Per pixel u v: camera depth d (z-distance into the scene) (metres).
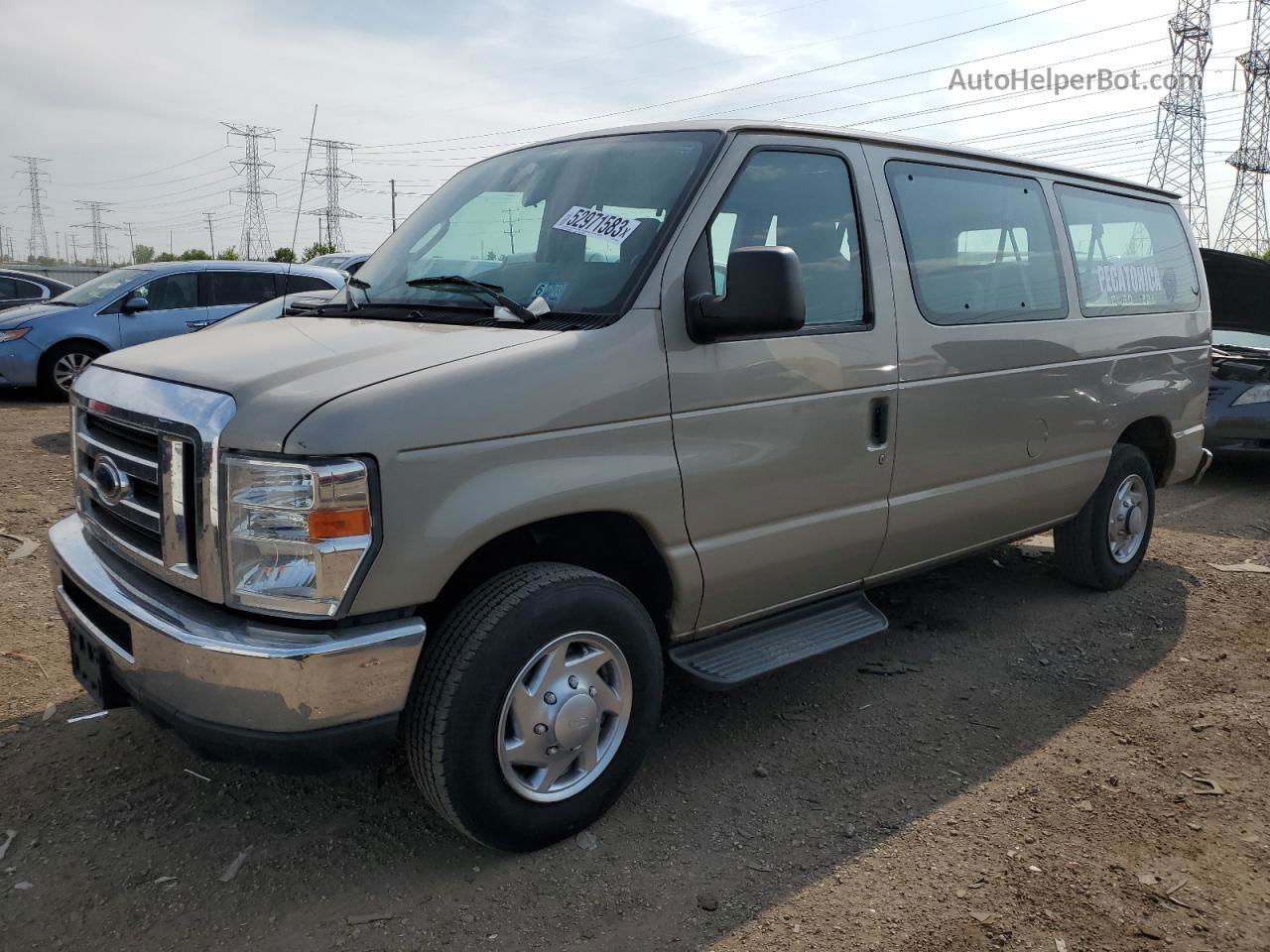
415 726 2.74
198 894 2.77
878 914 2.73
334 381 2.64
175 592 2.77
